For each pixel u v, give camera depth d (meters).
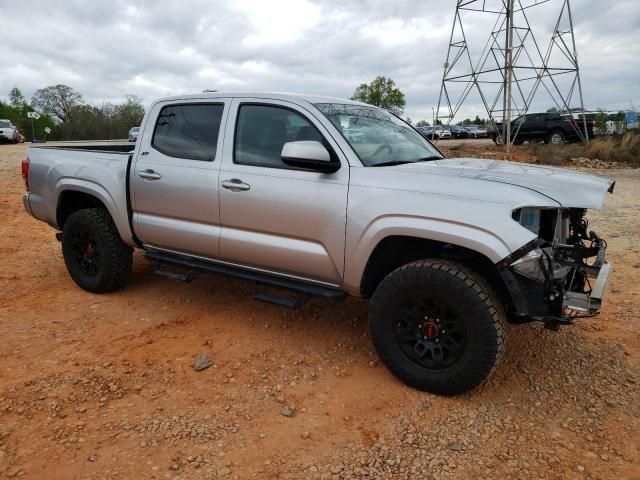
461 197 3.32
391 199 3.50
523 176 3.64
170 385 3.64
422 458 2.91
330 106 4.18
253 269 4.30
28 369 3.80
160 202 4.64
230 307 5.01
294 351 4.14
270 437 3.09
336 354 4.10
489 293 3.27
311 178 3.83
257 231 4.12
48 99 69.06
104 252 5.09
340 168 3.75
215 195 4.28
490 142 34.69
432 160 4.29
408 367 3.55
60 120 69.44
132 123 64.50
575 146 24.19
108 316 4.78
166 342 4.28
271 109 4.18
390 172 3.62
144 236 4.86
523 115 24.69
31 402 3.38
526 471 2.82
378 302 3.58
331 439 3.08
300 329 4.54
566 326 4.61
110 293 5.34
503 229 3.15
